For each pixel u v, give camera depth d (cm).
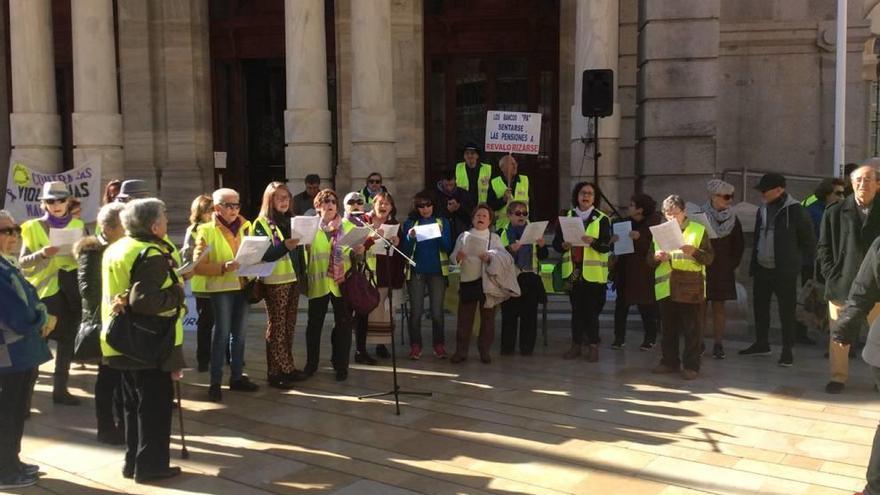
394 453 559
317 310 771
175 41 1652
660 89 1164
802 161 1400
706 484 496
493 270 810
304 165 1172
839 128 1063
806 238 816
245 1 1723
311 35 1165
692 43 1148
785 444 571
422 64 1612
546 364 836
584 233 814
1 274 490
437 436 595
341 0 1584
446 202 997
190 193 1659
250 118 1762
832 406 668
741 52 1402
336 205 781
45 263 684
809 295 831
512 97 1634
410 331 866
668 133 1166
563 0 1531
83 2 1306
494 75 1636
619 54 1483
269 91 1755
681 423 622
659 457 545
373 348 935
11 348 495
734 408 663
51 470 537
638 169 1239
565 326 1052
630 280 868
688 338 761
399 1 1566
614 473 516
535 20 1585
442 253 855
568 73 1540
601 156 1143
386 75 1173
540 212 1631
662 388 731
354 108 1174
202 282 710
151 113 1656
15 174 1171
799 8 1375
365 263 771
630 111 1489
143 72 1650
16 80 1312
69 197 750
